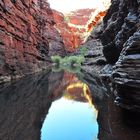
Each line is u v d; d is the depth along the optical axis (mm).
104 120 11195
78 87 23484
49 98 16828
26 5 35281
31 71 35312
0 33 22516
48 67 52156
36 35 42375
